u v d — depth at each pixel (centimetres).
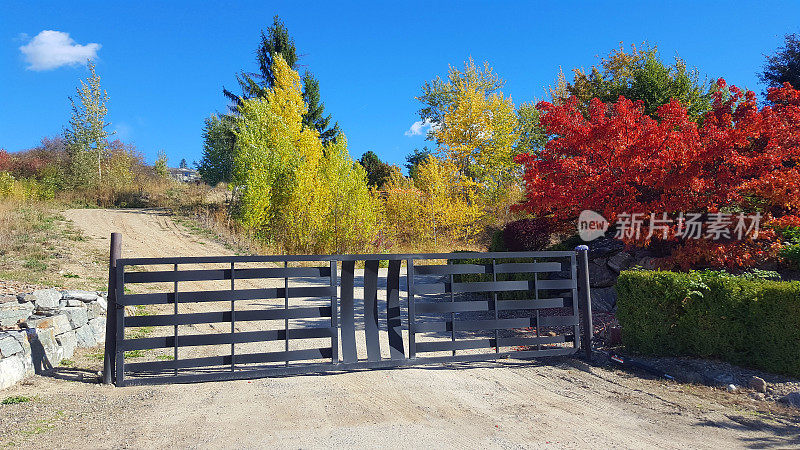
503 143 3397
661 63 1947
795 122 867
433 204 2800
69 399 514
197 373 628
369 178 4638
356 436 411
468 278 1348
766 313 588
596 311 954
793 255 841
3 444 383
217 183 3625
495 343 699
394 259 671
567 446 390
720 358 635
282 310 625
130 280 591
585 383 588
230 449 381
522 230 1202
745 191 864
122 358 578
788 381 554
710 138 860
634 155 902
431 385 575
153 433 418
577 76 2725
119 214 2370
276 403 507
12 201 2264
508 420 456
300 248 2139
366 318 702
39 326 659
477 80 3566
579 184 954
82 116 3550
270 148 2322
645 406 500
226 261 611
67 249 1478
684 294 655
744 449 383
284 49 3344
